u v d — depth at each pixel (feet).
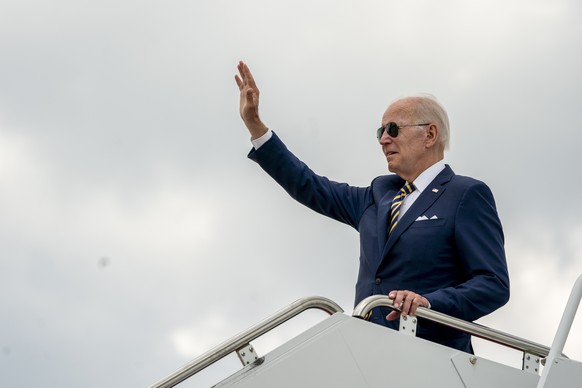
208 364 27.76
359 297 31.35
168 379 27.55
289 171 33.32
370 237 31.83
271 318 28.25
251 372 27.76
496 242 30.81
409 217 31.22
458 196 31.17
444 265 30.66
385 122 32.55
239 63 33.63
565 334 29.43
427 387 28.50
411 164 32.04
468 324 29.43
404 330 28.89
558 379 28.99
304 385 27.71
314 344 28.07
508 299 30.37
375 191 32.94
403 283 30.71
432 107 32.37
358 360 28.17
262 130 33.50
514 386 29.37
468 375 28.96
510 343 29.89
